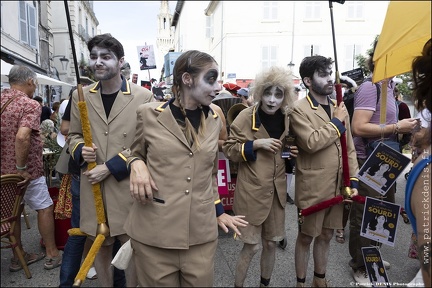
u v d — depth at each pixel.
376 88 2.33
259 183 2.02
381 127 2.08
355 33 15.91
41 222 2.70
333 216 2.11
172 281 1.45
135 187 1.38
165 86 4.62
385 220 1.94
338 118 2.01
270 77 1.97
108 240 1.93
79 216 2.15
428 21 1.16
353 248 2.58
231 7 15.85
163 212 1.38
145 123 1.46
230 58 16.27
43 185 2.74
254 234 2.07
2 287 2.47
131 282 1.89
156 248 1.41
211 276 1.47
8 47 5.99
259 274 2.69
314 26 15.97
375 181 1.91
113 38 1.87
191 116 1.50
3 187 2.42
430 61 1.07
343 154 2.05
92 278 2.55
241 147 2.04
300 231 2.16
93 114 1.90
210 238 1.46
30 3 7.14
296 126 2.03
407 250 3.13
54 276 2.64
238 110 2.68
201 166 1.44
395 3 1.20
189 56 1.45
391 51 1.24
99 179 1.76
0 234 2.44
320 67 2.03
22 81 2.68
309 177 2.06
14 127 2.56
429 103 1.08
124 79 2.02
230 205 3.55
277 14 16.11
